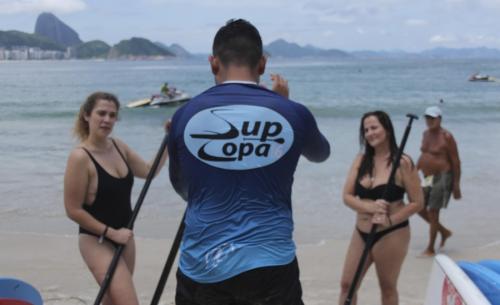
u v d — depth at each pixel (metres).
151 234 7.25
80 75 76.44
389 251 3.70
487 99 31.41
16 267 5.95
